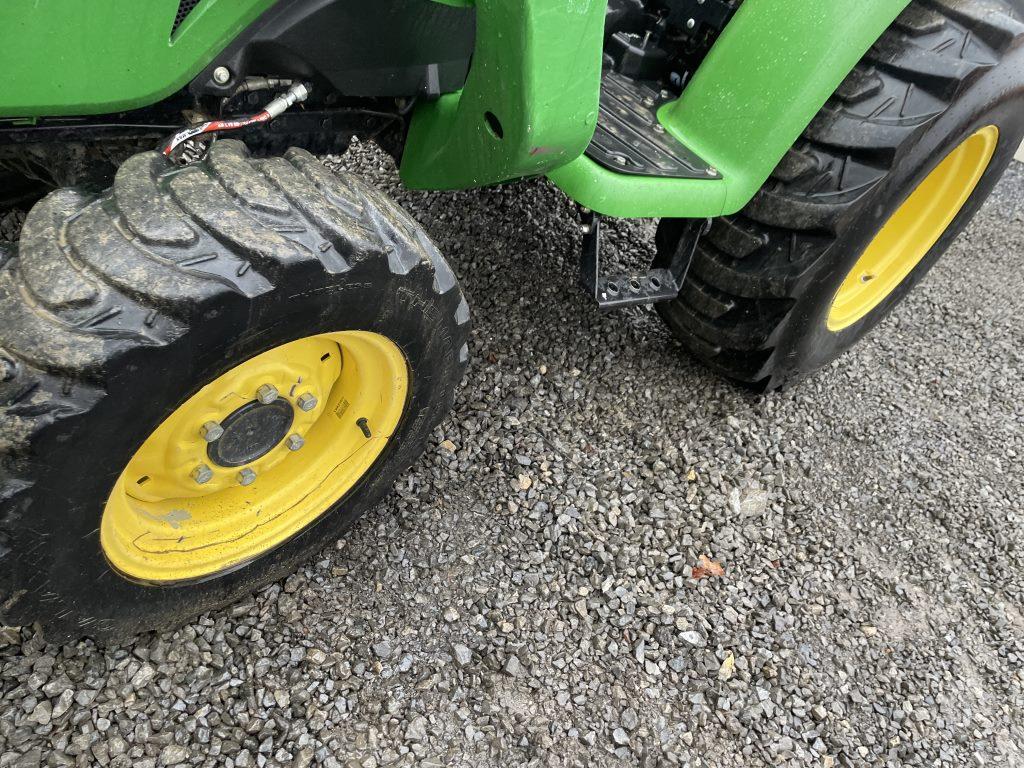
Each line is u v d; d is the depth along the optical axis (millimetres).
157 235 1149
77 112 1310
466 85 1543
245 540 1672
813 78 1933
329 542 1876
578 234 3104
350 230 1304
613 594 2002
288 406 1551
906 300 3477
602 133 2045
